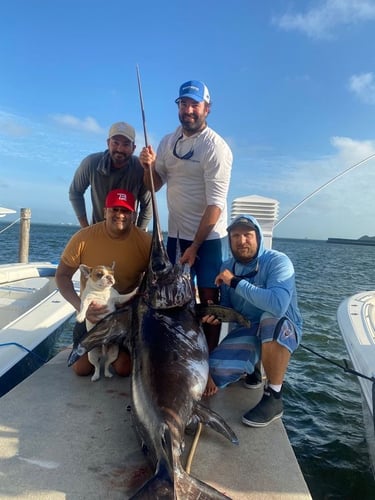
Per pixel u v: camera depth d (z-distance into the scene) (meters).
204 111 3.81
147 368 2.75
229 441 2.92
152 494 2.03
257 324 3.48
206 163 3.79
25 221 11.02
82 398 3.41
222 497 2.12
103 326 3.24
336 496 3.80
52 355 5.46
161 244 3.28
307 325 9.34
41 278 7.62
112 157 4.46
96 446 2.79
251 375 3.73
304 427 4.86
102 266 3.47
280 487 2.48
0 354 3.90
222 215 3.99
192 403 2.68
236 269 3.59
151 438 2.43
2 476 2.46
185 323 3.07
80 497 2.33
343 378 6.23
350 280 19.67
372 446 4.10
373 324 5.29
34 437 2.85
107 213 3.67
